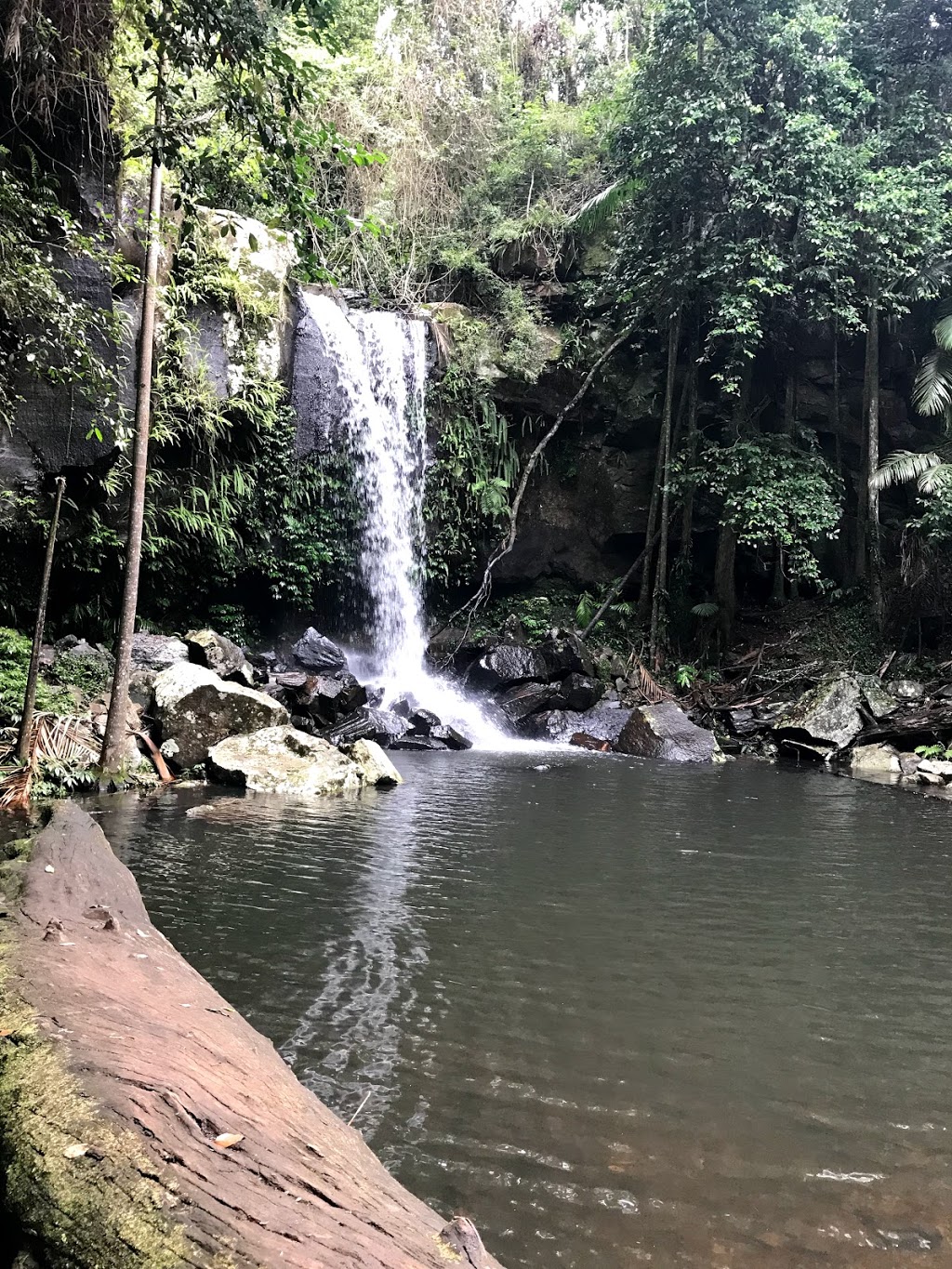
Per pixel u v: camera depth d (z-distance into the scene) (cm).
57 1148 158
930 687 1334
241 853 558
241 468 1282
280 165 512
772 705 1355
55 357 967
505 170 1750
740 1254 201
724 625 1584
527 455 1672
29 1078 178
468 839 626
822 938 434
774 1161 241
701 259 1384
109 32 809
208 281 1171
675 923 453
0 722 757
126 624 750
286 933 414
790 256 1372
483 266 1672
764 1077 291
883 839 668
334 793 793
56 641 1015
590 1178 230
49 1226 146
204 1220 144
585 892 505
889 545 1587
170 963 258
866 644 1471
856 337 1617
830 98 1323
